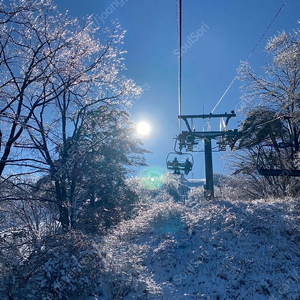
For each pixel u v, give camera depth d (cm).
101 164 2198
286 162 2320
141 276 1016
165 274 1121
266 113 2530
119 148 2277
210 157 2075
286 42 2061
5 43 1423
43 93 1684
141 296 910
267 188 2983
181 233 1373
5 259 1017
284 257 1093
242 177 3312
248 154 3169
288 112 2138
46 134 1648
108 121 2164
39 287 841
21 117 1423
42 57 1566
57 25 1612
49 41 1548
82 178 1927
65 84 1698
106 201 2375
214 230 1332
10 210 1361
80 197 2152
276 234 1232
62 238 998
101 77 1866
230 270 1056
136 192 2831
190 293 993
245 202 1642
